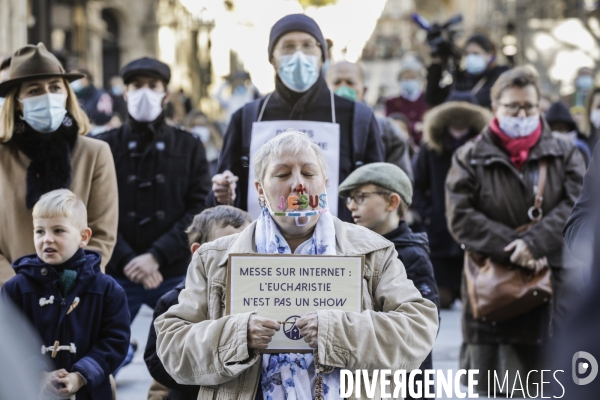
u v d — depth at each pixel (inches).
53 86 238.1
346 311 152.6
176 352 155.4
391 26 2087.8
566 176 291.6
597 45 1621.6
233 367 149.6
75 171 241.1
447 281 438.0
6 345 96.0
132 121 307.3
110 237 243.0
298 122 257.0
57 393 191.5
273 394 154.4
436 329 158.9
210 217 213.0
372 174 221.9
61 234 199.9
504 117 290.7
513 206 290.2
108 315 203.0
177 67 1777.8
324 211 161.2
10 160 237.9
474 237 287.9
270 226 159.9
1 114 238.2
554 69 1583.4
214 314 158.4
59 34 1407.5
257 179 162.4
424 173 430.9
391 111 613.9
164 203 302.8
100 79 1581.0
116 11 1720.0
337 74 342.0
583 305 93.9
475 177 293.0
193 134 313.6
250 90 893.2
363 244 162.4
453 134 415.5
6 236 235.6
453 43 515.2
